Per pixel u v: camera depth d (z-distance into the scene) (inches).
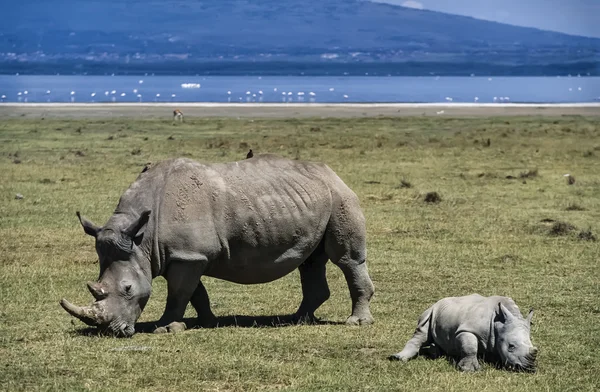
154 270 1032.2
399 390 826.2
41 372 872.9
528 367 862.5
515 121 5295.3
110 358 917.2
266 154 1112.2
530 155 3385.8
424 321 936.9
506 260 1505.9
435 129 4586.6
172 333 1027.9
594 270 1439.5
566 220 1934.1
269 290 1296.8
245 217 1055.6
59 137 3895.2
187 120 5157.5
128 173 2637.8
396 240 1668.3
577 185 2534.5
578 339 1023.6
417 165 2997.0
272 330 1052.5
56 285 1284.4
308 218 1079.0
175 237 1029.8
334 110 6569.9
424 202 2166.6
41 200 2096.5
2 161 2952.8
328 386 838.5
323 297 1134.4
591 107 7347.4
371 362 916.0
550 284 1331.2
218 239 1048.8
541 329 1065.5
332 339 1008.2
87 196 2169.0
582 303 1209.4
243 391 829.2
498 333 876.0
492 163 3105.3
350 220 1096.2
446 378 852.0
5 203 2049.7
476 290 1286.9
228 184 1060.5
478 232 1765.5
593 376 880.3
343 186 1112.8
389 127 4690.0
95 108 6505.9
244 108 6722.4
